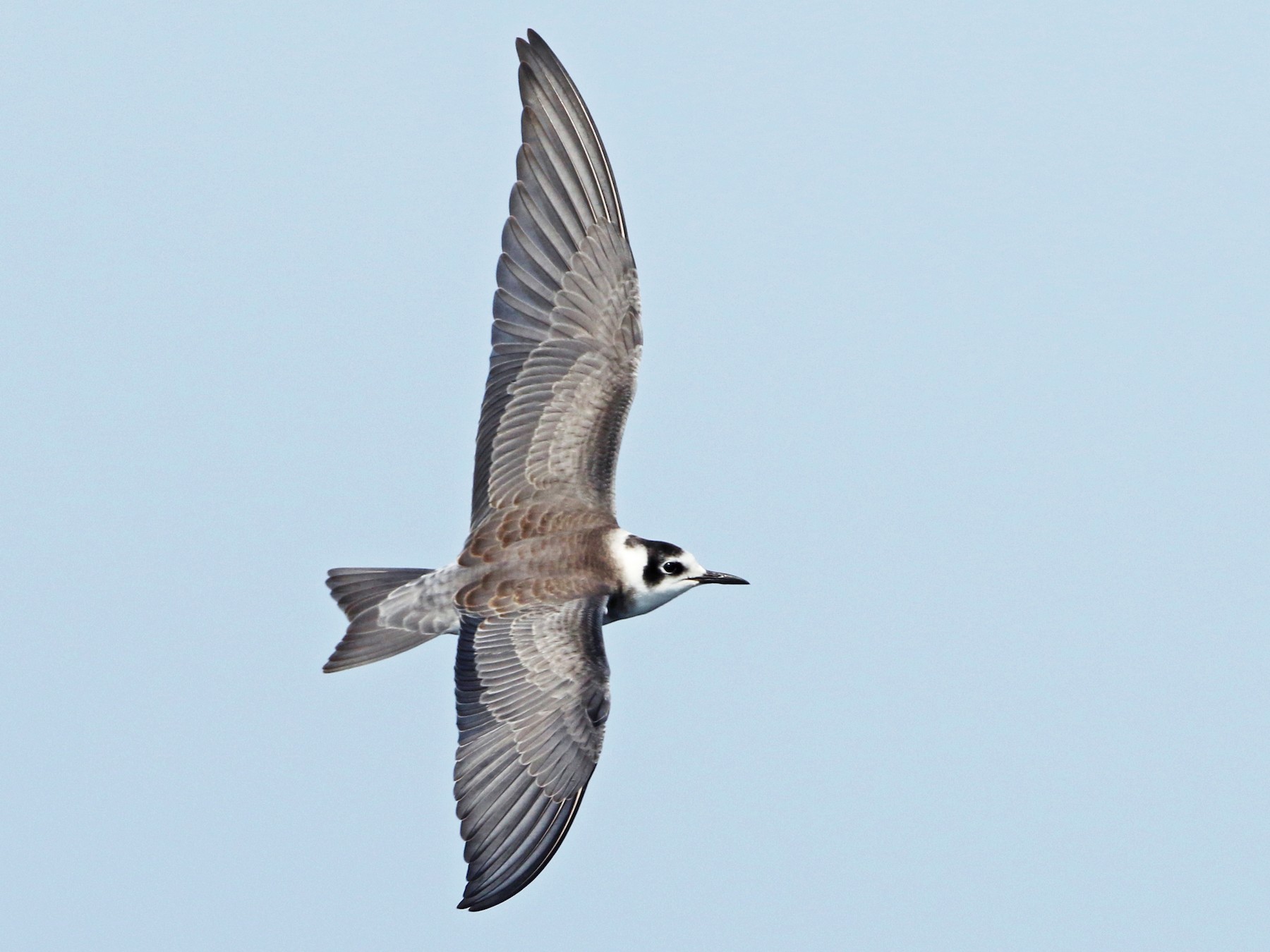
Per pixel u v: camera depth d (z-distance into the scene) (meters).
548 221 17.33
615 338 17.41
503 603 16.33
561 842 15.09
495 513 16.94
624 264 17.47
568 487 17.08
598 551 16.75
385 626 16.75
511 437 17.12
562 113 17.39
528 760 15.33
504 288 17.22
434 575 16.81
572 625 15.99
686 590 17.16
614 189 17.45
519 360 17.20
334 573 17.23
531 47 17.27
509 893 14.82
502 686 15.73
